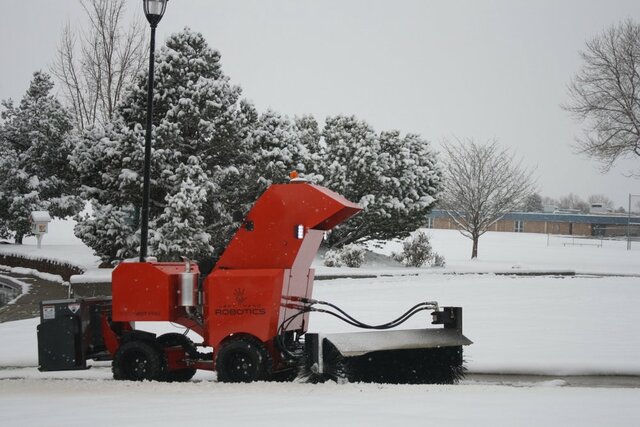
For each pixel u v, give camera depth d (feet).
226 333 32.65
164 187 86.79
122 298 34.32
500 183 147.33
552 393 27.53
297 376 31.76
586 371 36.76
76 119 150.61
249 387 30.17
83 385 33.14
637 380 35.22
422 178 113.91
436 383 33.45
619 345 42.50
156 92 89.51
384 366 32.58
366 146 109.09
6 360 43.21
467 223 150.61
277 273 32.24
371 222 110.32
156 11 48.75
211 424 20.76
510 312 57.31
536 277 93.45
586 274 105.09
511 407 23.36
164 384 32.48
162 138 85.40
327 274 91.61
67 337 35.35
